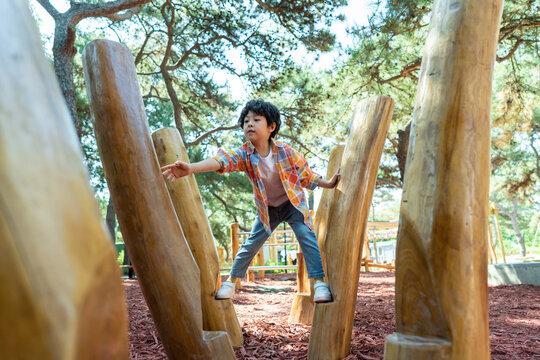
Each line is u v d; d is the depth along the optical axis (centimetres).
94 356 47
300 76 1254
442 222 125
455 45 130
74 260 45
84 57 158
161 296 158
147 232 154
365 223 248
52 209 45
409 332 129
